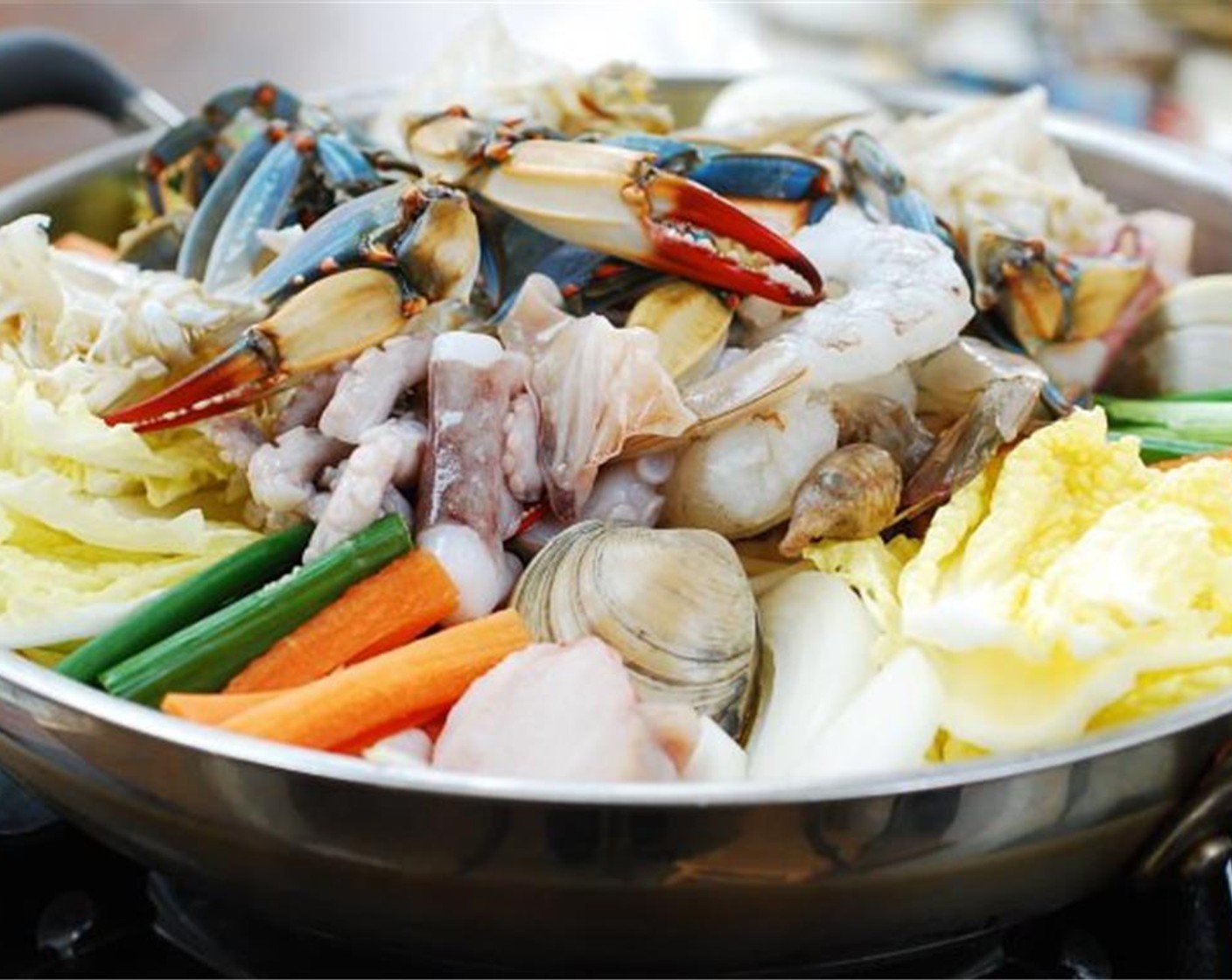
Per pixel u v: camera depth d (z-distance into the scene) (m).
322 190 0.60
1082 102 0.91
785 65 0.91
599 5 1.16
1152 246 0.67
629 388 0.51
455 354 0.52
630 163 0.54
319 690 0.47
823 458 0.53
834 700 0.49
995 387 0.54
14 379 0.55
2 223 0.67
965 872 0.45
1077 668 0.47
